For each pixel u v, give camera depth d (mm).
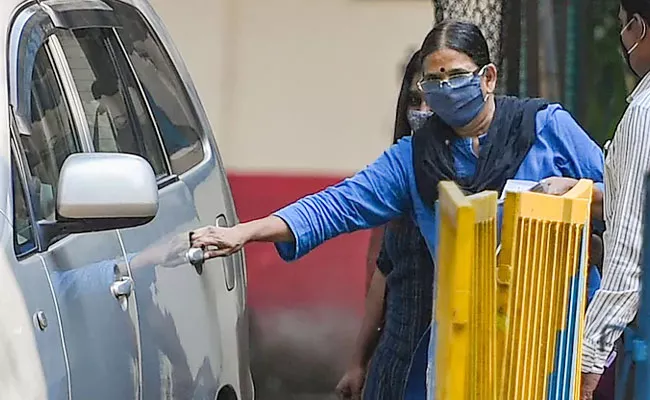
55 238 10281
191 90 16281
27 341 9094
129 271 11414
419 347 13109
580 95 22328
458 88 12156
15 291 9156
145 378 11445
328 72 26266
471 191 12492
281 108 26359
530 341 9773
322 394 23469
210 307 13898
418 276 13336
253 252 26000
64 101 11852
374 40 26125
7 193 9641
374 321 15180
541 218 9688
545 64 21969
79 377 9867
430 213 12867
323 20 26109
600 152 12797
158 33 15961
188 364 12789
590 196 10633
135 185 10148
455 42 12219
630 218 10508
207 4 26000
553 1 21797
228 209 15805
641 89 10906
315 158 26484
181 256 13039
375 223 13242
